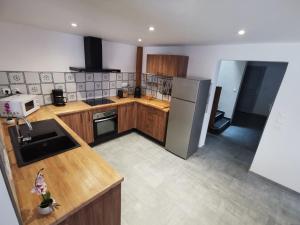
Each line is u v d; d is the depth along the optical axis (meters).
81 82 3.45
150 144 3.72
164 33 2.32
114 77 4.05
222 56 2.98
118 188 1.37
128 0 1.19
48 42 2.81
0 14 1.81
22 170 1.35
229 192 2.46
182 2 1.14
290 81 2.32
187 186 2.52
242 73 5.04
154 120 3.68
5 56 2.45
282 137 2.51
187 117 3.02
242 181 2.72
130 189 2.39
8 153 1.57
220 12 1.29
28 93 2.79
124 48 4.03
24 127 2.13
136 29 2.21
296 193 2.51
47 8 1.52
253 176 2.86
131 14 1.54
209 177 2.76
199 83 2.78
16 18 2.01
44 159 1.51
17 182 1.23
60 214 1.00
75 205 1.06
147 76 4.37
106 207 1.34
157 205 2.14
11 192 0.75
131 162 3.04
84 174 1.35
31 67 2.74
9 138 1.85
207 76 3.26
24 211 1.01
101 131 3.49
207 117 3.52
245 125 5.42
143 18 1.64
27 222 0.94
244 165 3.18
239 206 2.22
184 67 3.43
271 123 2.58
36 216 0.98
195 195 2.35
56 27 2.48
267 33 1.81
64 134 1.99
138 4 1.26
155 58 3.61
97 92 3.81
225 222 1.97
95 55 3.26
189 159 3.25
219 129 4.57
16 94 2.63
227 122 5.16
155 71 3.68
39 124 2.24
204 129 3.61
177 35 2.39
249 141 4.23
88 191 1.18
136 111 4.08
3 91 2.52
